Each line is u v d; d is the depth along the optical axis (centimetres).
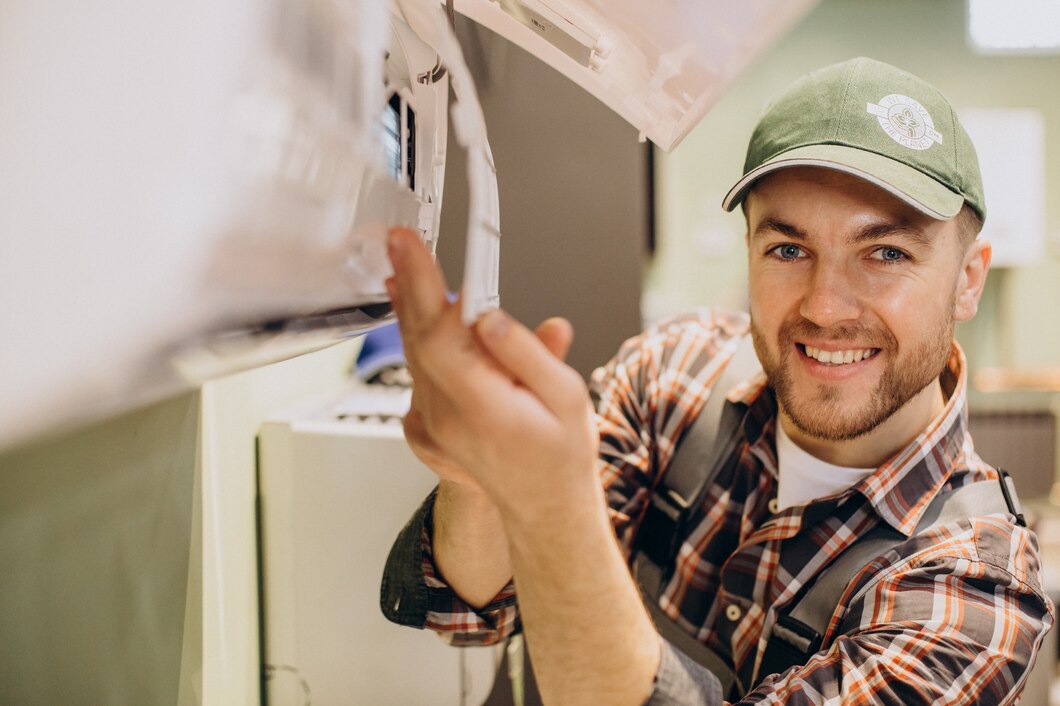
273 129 32
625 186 130
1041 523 295
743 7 50
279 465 106
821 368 81
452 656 108
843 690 65
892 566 79
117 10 25
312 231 37
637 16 57
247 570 103
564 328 43
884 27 338
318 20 36
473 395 37
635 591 50
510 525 42
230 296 31
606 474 105
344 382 144
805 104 79
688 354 110
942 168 74
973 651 67
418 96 57
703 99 64
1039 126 337
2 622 76
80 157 24
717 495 102
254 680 106
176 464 84
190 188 27
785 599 88
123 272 25
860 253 76
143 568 81
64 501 76
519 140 128
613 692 48
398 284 38
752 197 84
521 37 71
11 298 23
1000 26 328
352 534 106
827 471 90
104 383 27
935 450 84
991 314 351
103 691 80
